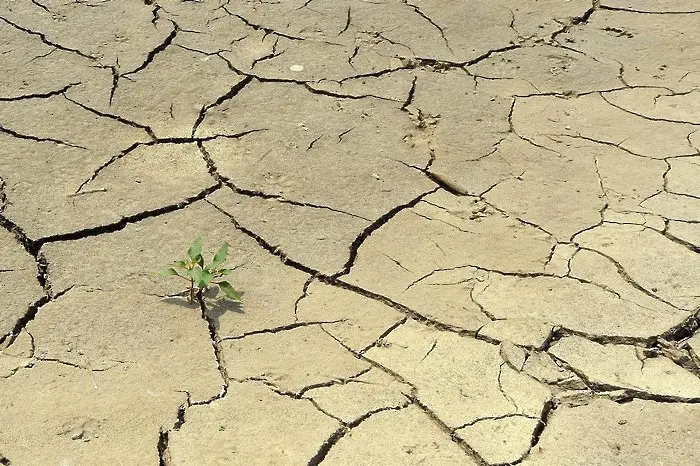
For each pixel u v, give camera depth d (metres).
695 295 2.66
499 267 2.71
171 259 2.71
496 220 2.81
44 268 2.69
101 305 2.63
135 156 2.92
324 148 2.96
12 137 2.95
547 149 2.97
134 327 2.59
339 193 2.86
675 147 2.98
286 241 2.75
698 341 2.60
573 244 2.76
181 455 2.43
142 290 2.65
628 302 2.65
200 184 2.87
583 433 2.47
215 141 2.97
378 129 3.01
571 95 3.13
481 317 2.62
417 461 2.43
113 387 2.51
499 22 3.37
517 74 3.19
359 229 2.78
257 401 2.49
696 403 2.51
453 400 2.50
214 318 2.61
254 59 3.20
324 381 2.52
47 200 2.81
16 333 2.58
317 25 3.33
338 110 3.06
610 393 2.52
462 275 2.70
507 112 3.07
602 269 2.71
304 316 2.62
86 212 2.79
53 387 2.50
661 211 2.82
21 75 3.12
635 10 3.43
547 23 3.37
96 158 2.91
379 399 2.50
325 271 2.70
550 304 2.64
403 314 2.63
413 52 3.25
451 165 2.93
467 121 3.04
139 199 2.82
